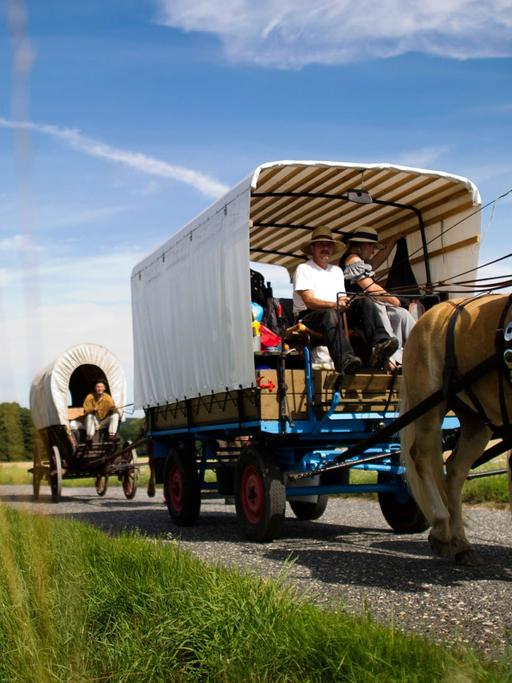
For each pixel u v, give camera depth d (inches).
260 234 443.2
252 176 329.1
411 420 265.1
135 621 172.2
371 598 216.8
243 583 185.2
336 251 448.8
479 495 486.3
